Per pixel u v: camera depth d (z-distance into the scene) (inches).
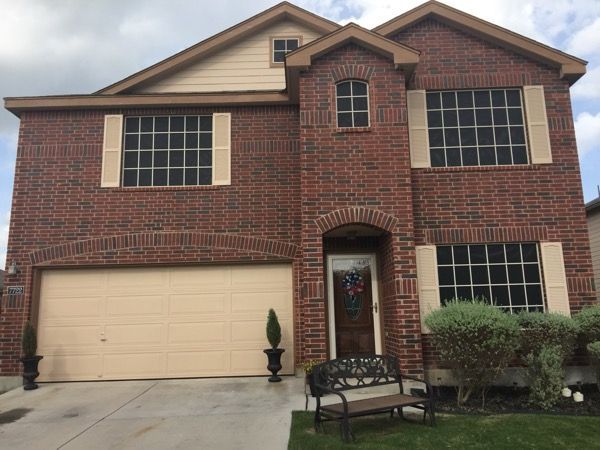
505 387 328.8
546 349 292.7
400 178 347.6
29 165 396.5
